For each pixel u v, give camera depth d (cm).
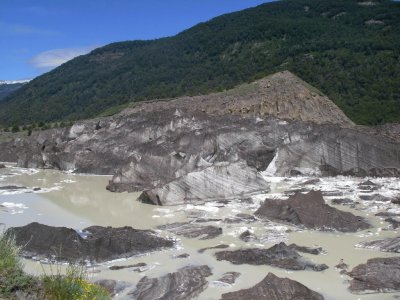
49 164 5653
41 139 6881
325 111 7150
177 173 3825
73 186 4253
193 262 2064
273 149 4694
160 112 6009
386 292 1728
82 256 2064
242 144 4741
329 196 3406
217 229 2538
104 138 5669
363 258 2103
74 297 1180
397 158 4512
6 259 1225
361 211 2975
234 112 6912
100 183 4419
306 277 1878
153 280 1802
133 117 6088
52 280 1211
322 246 2292
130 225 2733
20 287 1146
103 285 1748
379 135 4803
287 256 2052
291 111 6944
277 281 1700
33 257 2067
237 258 2069
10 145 7069
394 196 3331
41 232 2195
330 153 4500
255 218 2817
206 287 1769
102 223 2788
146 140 5419
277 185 3950
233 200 3347
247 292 1666
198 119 5541
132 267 1992
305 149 4531
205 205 3206
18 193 3878
